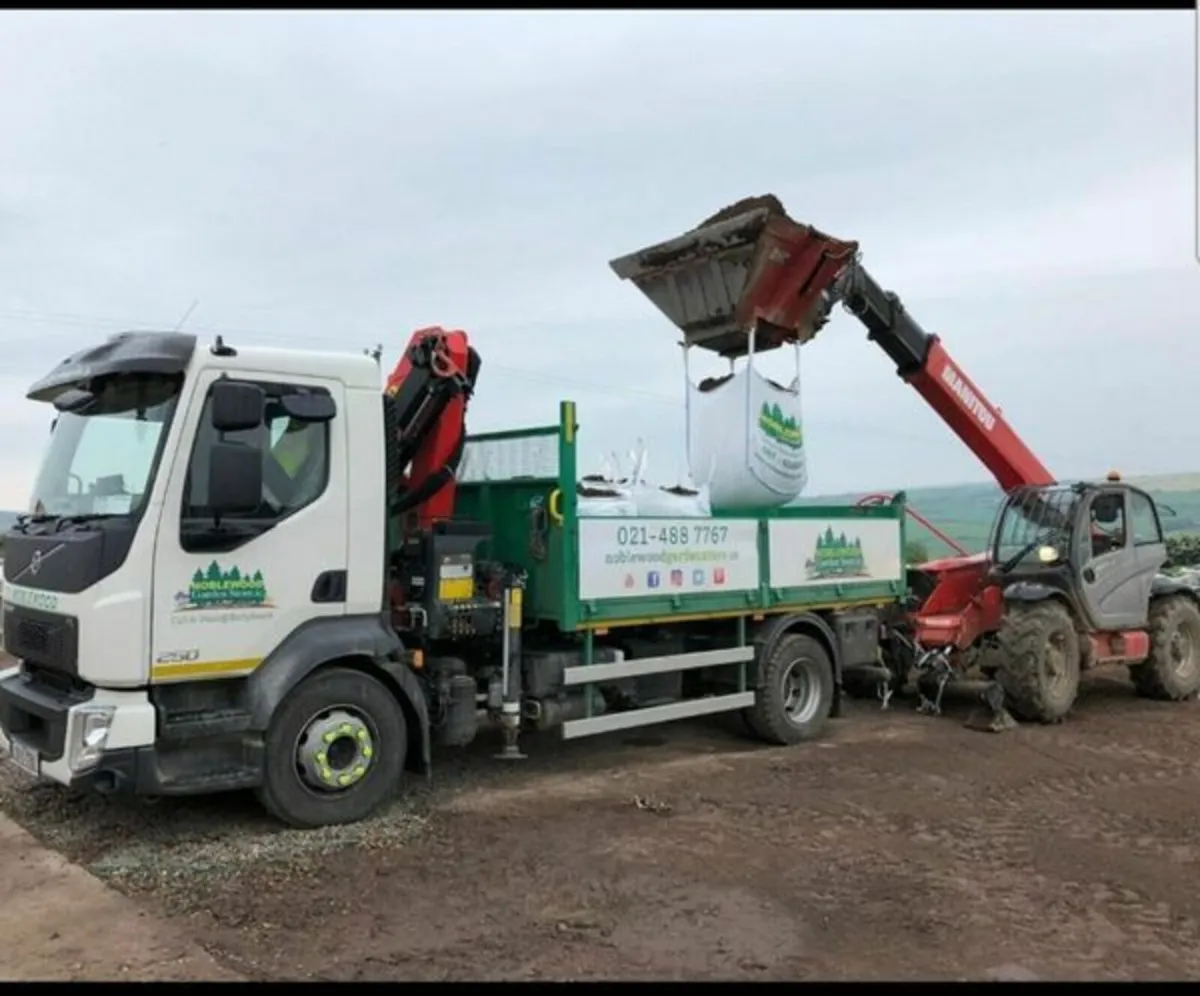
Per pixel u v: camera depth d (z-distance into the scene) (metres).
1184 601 11.21
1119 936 4.63
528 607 7.34
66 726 5.47
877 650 9.76
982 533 11.63
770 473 8.41
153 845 5.74
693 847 5.82
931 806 6.70
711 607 8.06
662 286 9.02
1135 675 11.09
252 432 5.86
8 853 5.63
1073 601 9.97
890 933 4.64
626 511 7.56
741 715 8.73
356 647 6.13
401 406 6.90
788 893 5.12
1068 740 8.86
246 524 5.80
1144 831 6.22
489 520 7.70
